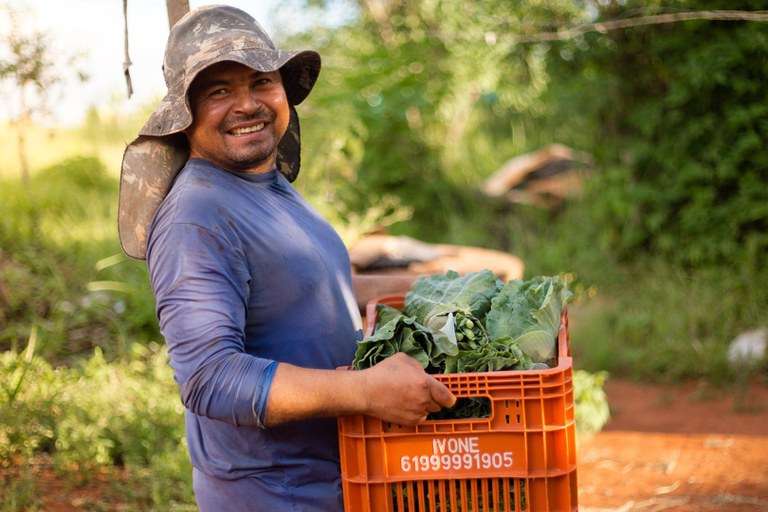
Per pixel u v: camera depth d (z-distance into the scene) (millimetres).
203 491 2652
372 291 4996
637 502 4695
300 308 2600
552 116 10172
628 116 8781
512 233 9570
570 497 2393
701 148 8250
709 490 4805
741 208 8016
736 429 5734
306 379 2316
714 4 7812
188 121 2504
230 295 2416
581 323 7469
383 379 2309
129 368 5887
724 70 7871
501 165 11336
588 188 9039
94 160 10227
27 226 8070
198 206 2461
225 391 2312
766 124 7879
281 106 2674
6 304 6750
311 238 2689
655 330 7340
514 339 2645
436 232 10164
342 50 10766
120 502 4355
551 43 8727
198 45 2539
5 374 5055
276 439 2543
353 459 2434
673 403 6328
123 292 7055
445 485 2420
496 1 8977
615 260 8641
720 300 7520
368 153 9977
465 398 2479
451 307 2686
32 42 5980
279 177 2816
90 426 4871
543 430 2344
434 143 10539
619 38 8500
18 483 4293
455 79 10289
